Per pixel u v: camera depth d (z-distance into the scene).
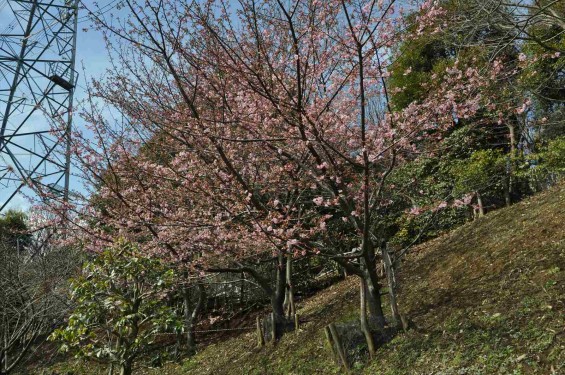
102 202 9.51
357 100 8.25
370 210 7.15
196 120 7.22
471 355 5.92
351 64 7.16
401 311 8.42
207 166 8.05
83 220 9.55
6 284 11.64
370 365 6.91
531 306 6.25
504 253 8.41
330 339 7.42
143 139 9.36
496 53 8.16
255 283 11.78
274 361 9.01
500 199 13.07
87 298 7.76
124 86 9.43
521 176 11.76
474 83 6.86
